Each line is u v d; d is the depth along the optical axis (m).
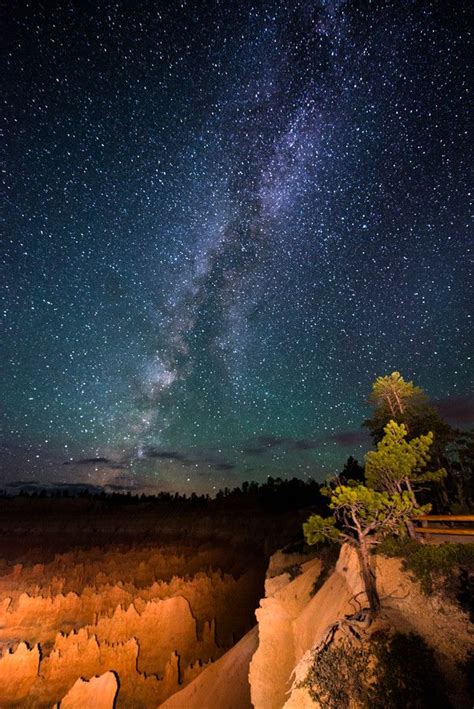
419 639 8.70
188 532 89.75
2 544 90.44
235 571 57.91
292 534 64.00
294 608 17.27
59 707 26.64
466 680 7.68
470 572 10.08
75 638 32.84
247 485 104.62
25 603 42.72
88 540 91.06
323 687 8.50
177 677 30.09
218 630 39.62
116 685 27.53
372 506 10.42
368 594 9.92
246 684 20.69
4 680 30.17
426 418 21.59
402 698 7.65
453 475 22.02
